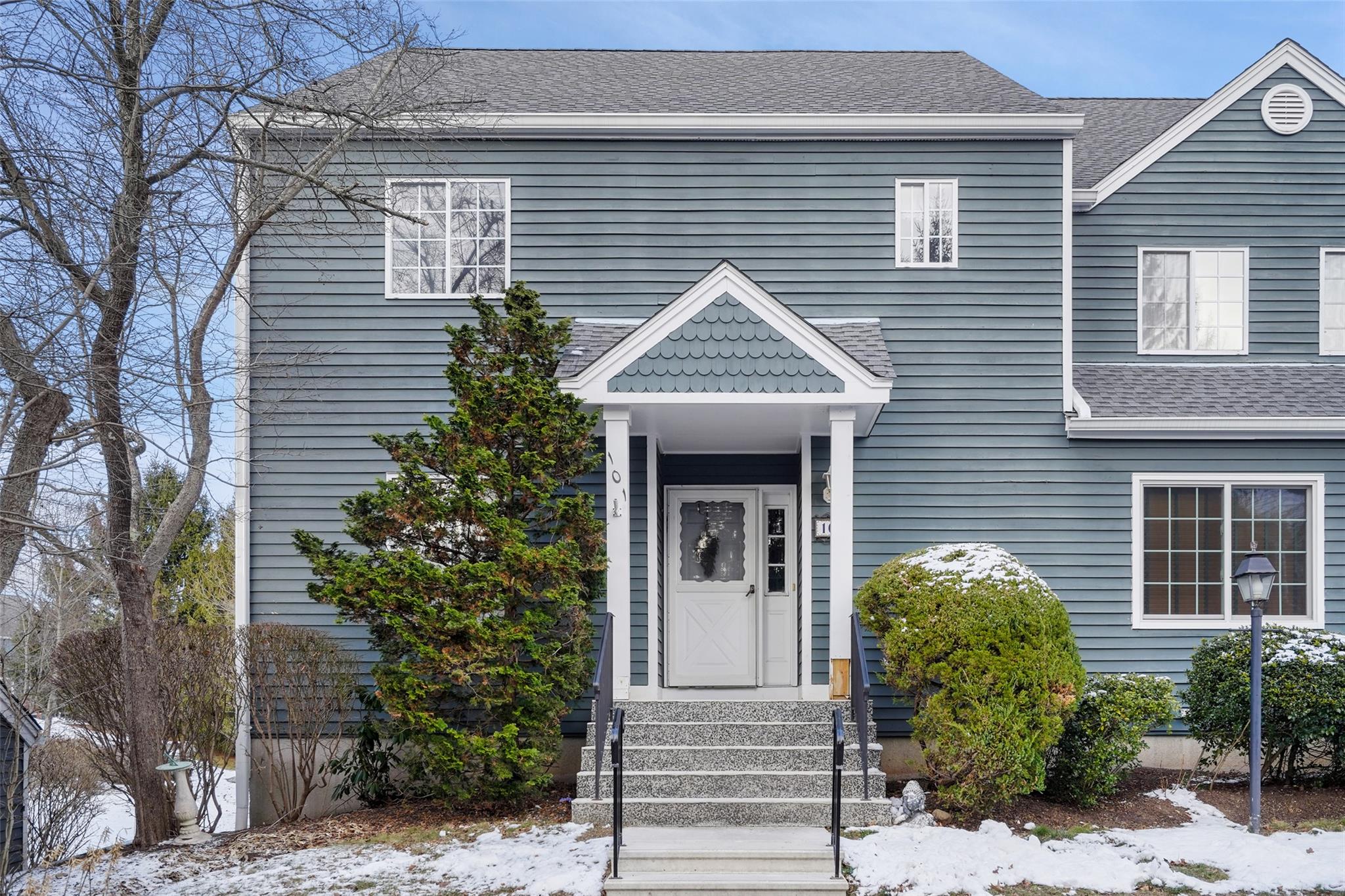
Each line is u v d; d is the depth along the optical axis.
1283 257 13.71
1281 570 12.66
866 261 12.80
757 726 10.16
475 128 12.69
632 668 12.09
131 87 9.66
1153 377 13.30
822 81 14.55
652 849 8.28
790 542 13.25
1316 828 9.50
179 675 11.13
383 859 8.94
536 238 12.80
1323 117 13.75
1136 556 12.54
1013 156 12.88
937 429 12.63
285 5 10.17
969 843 8.62
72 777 11.83
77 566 18.08
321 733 11.92
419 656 10.01
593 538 10.27
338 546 11.47
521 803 10.47
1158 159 13.80
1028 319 12.74
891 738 11.99
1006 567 9.93
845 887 7.77
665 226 12.84
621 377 10.69
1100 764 10.08
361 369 12.59
